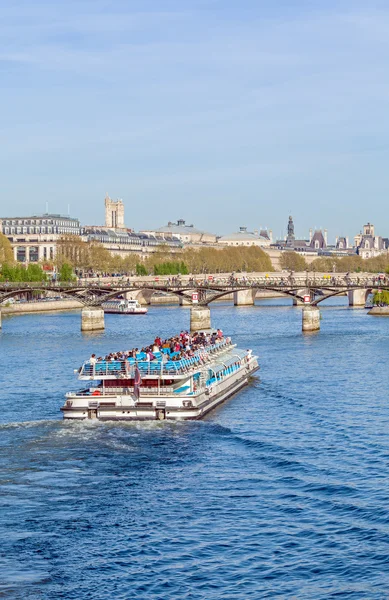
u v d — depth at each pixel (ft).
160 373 404.98
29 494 310.45
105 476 329.11
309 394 490.90
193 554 262.26
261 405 456.04
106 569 253.24
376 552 261.03
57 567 254.47
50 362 635.25
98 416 402.72
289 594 238.89
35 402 465.06
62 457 351.46
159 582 245.65
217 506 298.97
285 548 265.54
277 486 318.04
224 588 242.37
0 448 363.97
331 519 285.84
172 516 290.35
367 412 440.45
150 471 335.06
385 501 299.58
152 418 401.49
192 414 403.54
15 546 267.59
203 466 341.41
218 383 461.37
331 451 363.56
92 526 282.36
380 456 355.36
